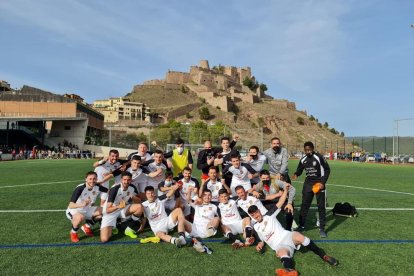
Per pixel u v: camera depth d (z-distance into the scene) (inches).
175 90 6397.6
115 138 3435.0
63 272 196.1
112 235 278.2
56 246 246.4
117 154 347.3
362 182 700.7
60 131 2691.9
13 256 223.3
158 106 5826.8
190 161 376.8
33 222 317.4
